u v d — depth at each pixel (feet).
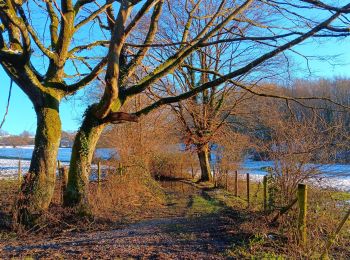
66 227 34.65
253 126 79.71
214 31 35.04
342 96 74.18
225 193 67.31
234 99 84.48
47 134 36.32
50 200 36.29
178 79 83.51
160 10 42.80
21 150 65.21
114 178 52.80
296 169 31.35
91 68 44.60
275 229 29.68
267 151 33.24
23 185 35.24
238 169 78.89
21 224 33.63
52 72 37.96
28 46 34.14
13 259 23.32
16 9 35.86
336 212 31.91
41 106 36.73
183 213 45.01
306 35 28.32
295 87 71.31
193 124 86.53
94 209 39.11
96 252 25.41
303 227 25.27
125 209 46.91
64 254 24.97
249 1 35.17
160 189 66.44
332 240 24.20
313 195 31.14
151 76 40.01
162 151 94.32
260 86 77.92
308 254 23.71
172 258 24.03
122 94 39.34
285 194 31.32
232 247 26.43
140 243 28.12
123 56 41.93
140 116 39.09
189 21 50.60
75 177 37.76
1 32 35.06
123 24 31.99
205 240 28.71
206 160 92.73
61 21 38.11
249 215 34.88
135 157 63.16
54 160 36.70
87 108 38.78
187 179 97.50
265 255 24.00
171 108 80.94
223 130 82.38
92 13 40.22
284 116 38.09
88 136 38.40
